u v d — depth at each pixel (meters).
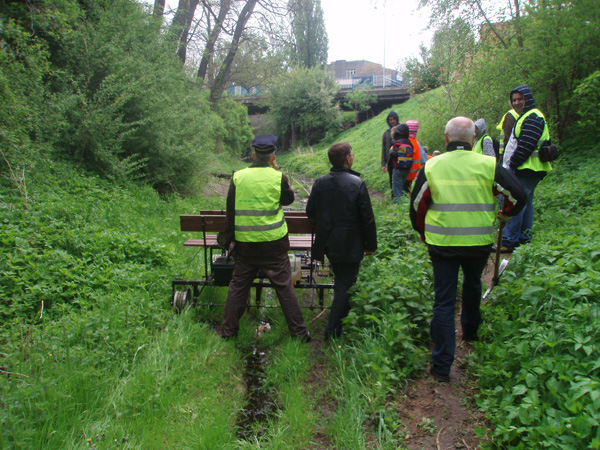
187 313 4.25
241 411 3.14
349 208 3.79
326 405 3.17
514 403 2.71
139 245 5.48
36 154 7.40
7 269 4.40
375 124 27.61
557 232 4.85
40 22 8.92
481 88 10.72
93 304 4.05
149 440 2.67
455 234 3.16
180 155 10.35
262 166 3.99
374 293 3.89
